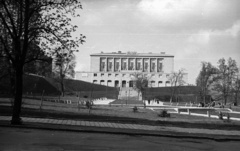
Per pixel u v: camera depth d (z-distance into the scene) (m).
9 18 19.11
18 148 10.22
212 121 30.81
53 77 83.75
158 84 149.88
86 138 13.76
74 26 19.73
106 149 10.95
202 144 14.02
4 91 43.16
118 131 16.48
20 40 19.67
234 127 22.59
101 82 155.88
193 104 81.50
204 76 86.44
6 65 28.30
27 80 76.75
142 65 163.50
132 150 11.10
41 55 19.97
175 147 12.52
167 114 36.44
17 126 16.31
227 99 88.88
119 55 164.75
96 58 164.50
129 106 60.25
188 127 21.33
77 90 109.62
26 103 39.94
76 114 27.47
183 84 112.44
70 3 19.55
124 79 153.75
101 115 28.48
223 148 13.03
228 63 84.75
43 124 17.83
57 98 66.94
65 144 11.60
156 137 15.75
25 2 18.17
